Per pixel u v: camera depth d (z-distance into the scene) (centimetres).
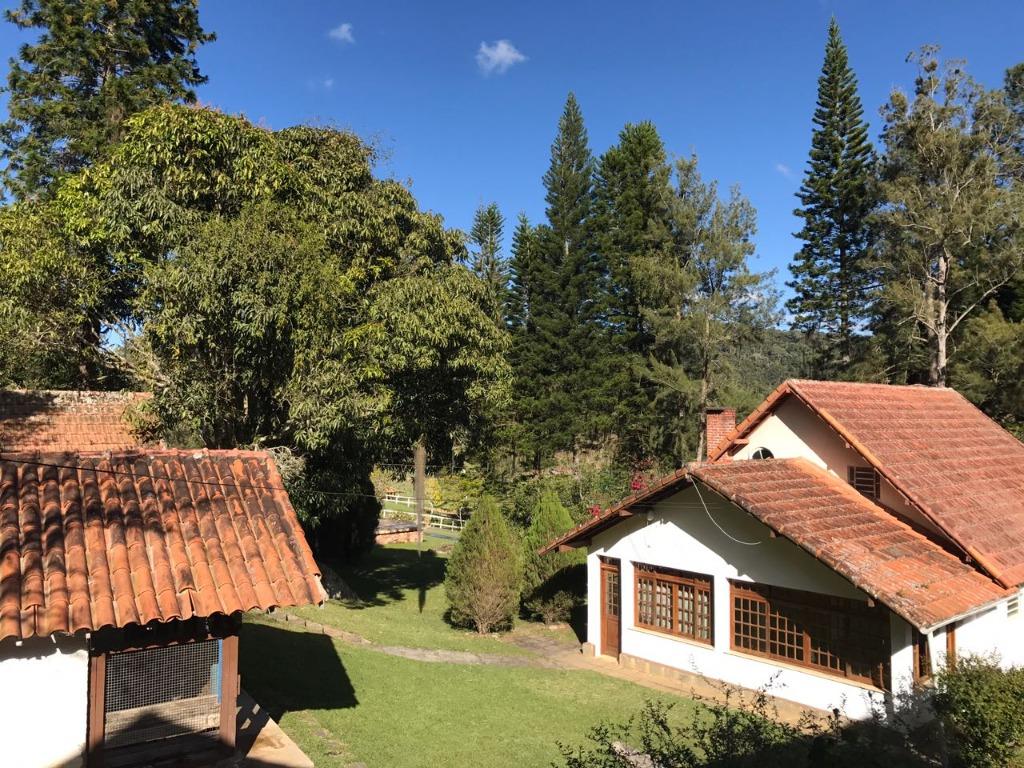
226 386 1473
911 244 3209
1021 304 3278
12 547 696
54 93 2411
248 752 822
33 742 673
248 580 754
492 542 1817
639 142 4059
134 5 2431
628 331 3953
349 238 1762
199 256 1326
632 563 1509
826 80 3753
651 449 3894
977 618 1191
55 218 1591
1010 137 3156
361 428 1644
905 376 3541
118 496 805
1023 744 736
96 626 643
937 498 1337
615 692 1291
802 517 1228
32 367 2252
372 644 1480
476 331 1766
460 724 1047
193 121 1475
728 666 1310
